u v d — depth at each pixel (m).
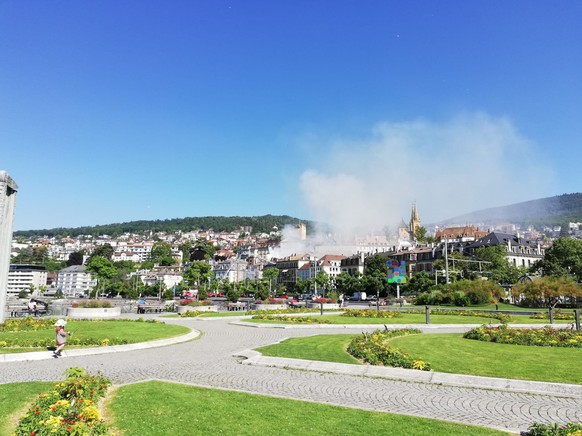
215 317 45.69
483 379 15.37
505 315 46.88
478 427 10.76
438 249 141.50
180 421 10.92
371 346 21.38
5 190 33.06
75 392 11.98
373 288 107.88
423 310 54.22
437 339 25.73
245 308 65.06
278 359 19.70
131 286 154.75
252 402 12.73
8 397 13.01
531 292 63.56
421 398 13.69
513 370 16.81
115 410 11.78
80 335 27.05
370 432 10.33
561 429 9.74
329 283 142.88
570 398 13.64
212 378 16.56
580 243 91.88
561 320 42.06
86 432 9.36
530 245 149.62
